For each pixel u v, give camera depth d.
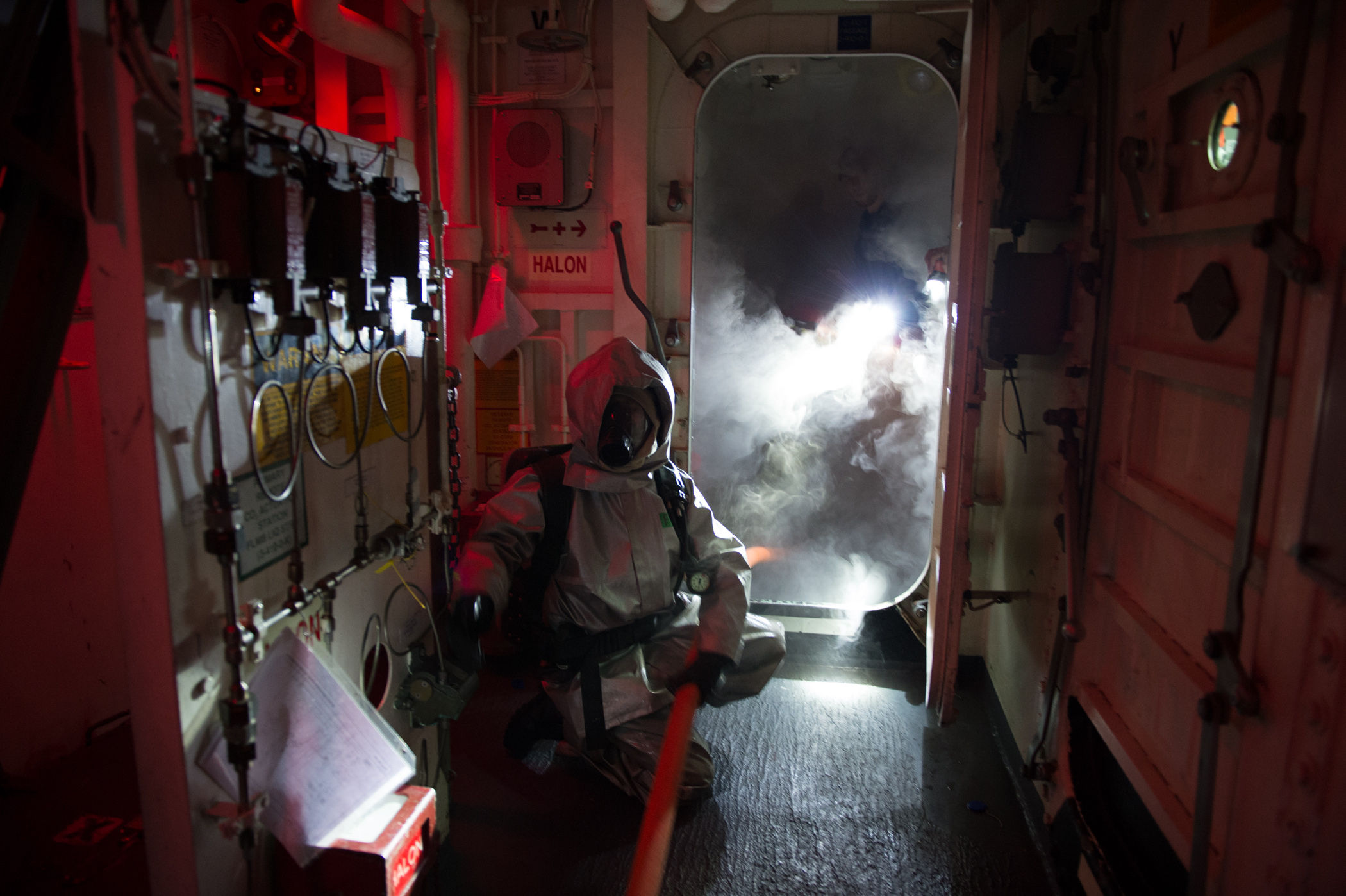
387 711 1.99
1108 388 2.08
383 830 1.62
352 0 3.31
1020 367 2.94
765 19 3.18
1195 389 1.64
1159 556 1.78
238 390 1.41
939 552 2.86
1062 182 2.34
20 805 2.26
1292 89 1.20
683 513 2.60
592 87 3.24
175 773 1.32
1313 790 1.10
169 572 1.26
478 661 2.21
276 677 1.51
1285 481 1.21
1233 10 1.47
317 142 1.57
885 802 2.59
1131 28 1.96
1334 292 1.10
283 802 1.49
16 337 1.60
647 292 3.39
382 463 1.93
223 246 1.29
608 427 2.36
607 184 3.34
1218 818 1.38
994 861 2.34
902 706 3.17
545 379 3.52
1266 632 1.25
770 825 2.48
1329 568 1.08
